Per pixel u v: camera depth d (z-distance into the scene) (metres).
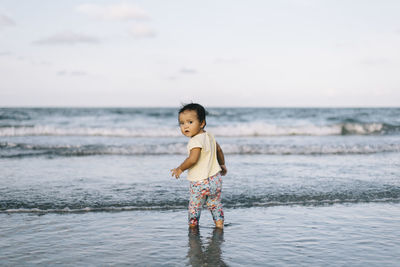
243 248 2.93
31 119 26.56
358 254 2.79
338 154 9.67
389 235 3.27
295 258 2.71
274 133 17.25
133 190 5.05
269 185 5.40
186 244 3.02
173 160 8.48
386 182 5.66
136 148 9.95
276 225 3.57
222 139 14.55
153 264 2.59
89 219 3.73
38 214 3.88
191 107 3.69
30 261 2.61
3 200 4.40
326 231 3.38
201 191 3.49
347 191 5.01
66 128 15.86
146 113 32.59
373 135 16.88
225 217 3.86
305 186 5.33
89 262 2.61
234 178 5.99
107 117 29.11
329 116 30.47
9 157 8.73
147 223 3.62
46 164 7.69
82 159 8.55
